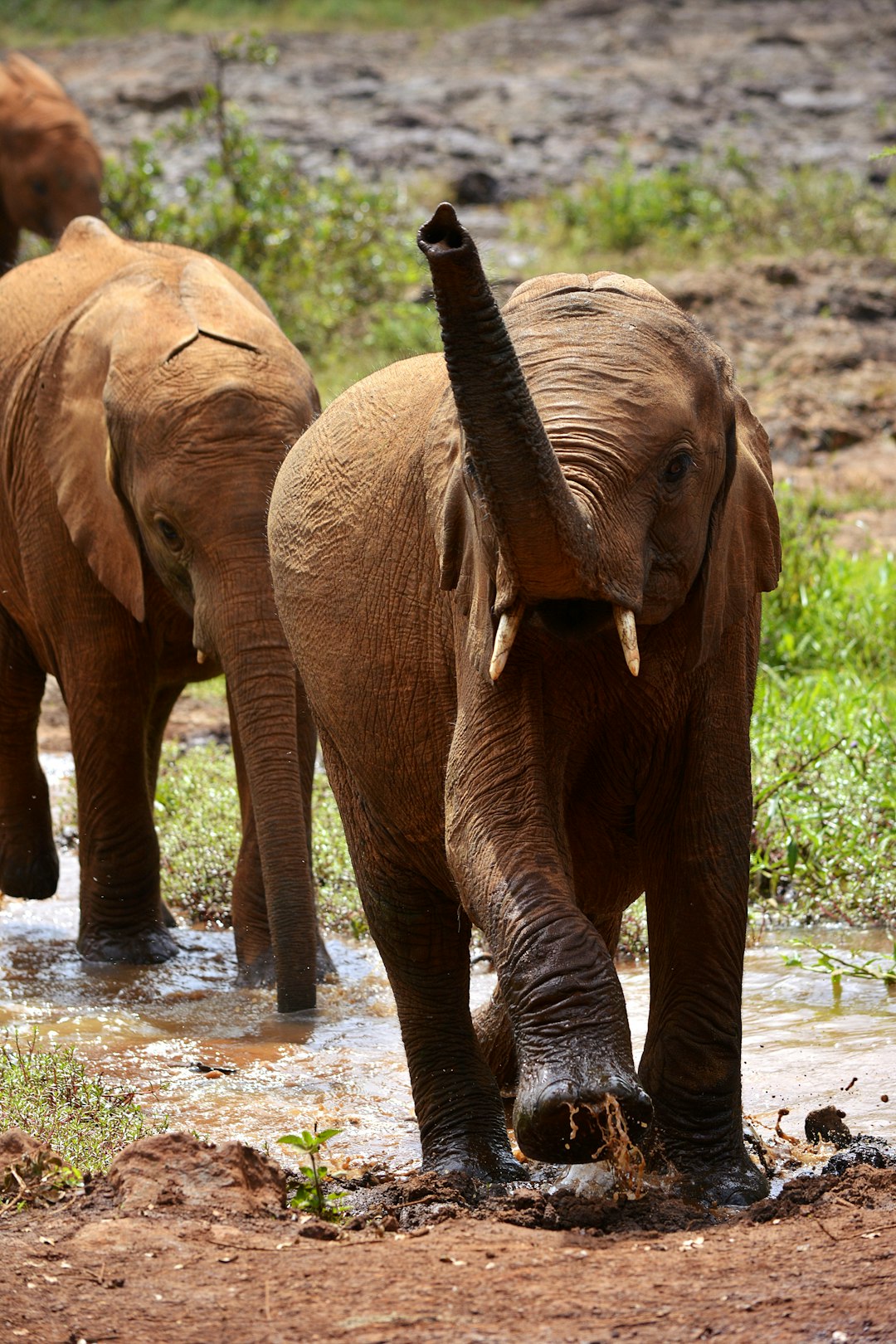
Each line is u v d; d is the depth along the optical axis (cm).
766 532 722
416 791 777
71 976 1212
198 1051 1021
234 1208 666
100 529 1241
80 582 1267
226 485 1184
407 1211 702
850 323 3073
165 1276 599
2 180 2655
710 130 4516
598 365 639
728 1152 727
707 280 3186
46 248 2742
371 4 6147
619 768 717
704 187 3828
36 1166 718
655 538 646
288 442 1204
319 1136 729
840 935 1234
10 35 5888
